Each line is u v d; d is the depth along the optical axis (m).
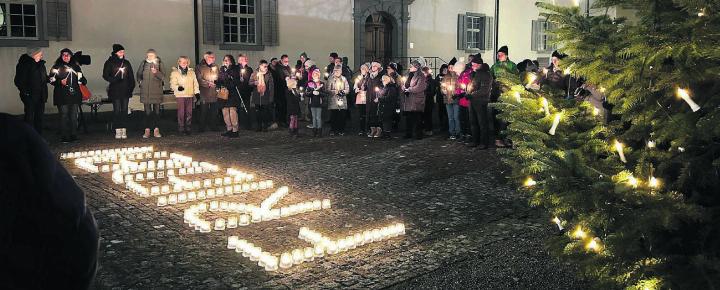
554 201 3.09
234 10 18.47
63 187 1.40
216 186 8.46
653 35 2.80
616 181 2.88
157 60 13.23
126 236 5.91
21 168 1.34
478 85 11.16
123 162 9.77
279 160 10.51
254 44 18.70
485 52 24.67
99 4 15.83
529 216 6.65
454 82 12.66
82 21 15.62
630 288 2.91
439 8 23.14
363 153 11.18
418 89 12.70
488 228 6.18
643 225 2.70
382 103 12.90
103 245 5.61
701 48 2.61
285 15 19.19
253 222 6.44
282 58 15.42
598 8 3.46
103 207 7.10
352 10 20.72
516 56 25.25
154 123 13.42
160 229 6.17
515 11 25.17
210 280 4.72
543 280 4.65
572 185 3.01
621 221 2.85
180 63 13.52
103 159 10.44
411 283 4.64
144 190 7.70
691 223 2.92
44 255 1.37
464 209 7.00
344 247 5.41
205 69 13.87
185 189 8.25
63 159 10.51
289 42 19.36
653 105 3.01
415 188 8.19
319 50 20.05
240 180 8.77
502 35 24.92
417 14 22.56
